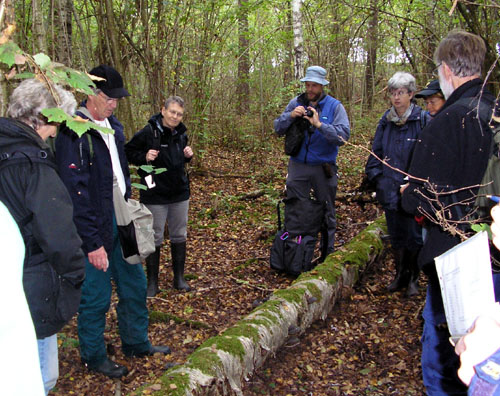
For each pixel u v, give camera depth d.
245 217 6.27
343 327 3.50
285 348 3.18
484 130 2.17
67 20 5.36
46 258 1.96
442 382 2.45
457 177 2.24
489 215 2.22
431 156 2.28
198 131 8.25
